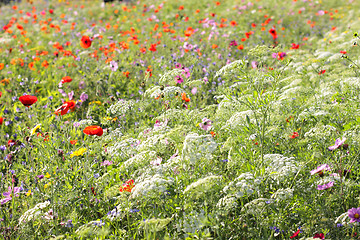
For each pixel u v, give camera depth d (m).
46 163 3.90
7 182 3.69
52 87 7.05
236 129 3.54
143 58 7.76
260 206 2.67
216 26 10.48
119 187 2.92
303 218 2.73
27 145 4.16
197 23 12.40
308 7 14.72
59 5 19.77
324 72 5.40
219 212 2.66
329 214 2.75
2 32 13.28
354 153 3.28
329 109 3.94
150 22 13.00
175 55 7.34
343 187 2.88
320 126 3.41
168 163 3.04
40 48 9.59
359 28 8.05
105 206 3.29
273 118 3.69
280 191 2.63
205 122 3.78
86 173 3.50
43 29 12.04
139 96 6.18
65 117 5.44
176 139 3.22
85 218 3.20
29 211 2.85
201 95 6.08
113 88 6.47
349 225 2.61
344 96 4.28
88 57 8.11
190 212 2.63
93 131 3.54
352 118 3.85
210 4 16.03
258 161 3.07
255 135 3.37
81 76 6.93
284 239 2.78
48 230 3.04
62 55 8.68
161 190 2.59
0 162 4.30
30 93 6.56
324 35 9.94
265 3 15.23
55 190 3.34
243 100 3.47
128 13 15.18
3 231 3.01
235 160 3.15
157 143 3.23
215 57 7.80
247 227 2.73
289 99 4.16
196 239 2.47
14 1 22.52
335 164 3.03
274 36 8.69
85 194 3.42
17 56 8.70
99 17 15.35
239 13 13.32
